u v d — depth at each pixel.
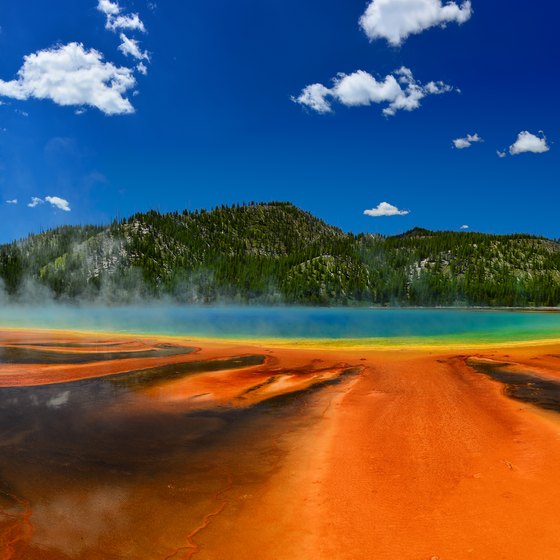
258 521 5.79
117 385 14.20
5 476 7.26
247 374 16.22
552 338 31.08
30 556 5.05
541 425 9.39
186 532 5.56
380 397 12.39
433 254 180.25
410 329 42.88
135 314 74.88
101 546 5.27
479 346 25.42
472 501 6.09
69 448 8.55
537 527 5.34
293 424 10.05
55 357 19.94
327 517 5.84
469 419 10.03
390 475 7.09
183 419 10.52
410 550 5.03
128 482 7.04
